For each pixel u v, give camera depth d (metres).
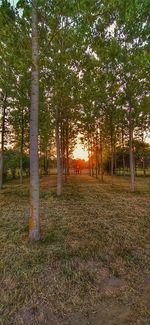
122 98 12.84
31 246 5.16
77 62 8.11
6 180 23.78
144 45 9.33
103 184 19.28
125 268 4.27
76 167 43.50
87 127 17.70
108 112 14.92
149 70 10.73
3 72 9.64
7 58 6.20
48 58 7.23
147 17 7.93
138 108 13.27
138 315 3.04
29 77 8.94
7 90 12.32
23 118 15.38
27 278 3.89
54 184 18.48
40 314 3.08
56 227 6.50
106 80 8.70
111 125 16.42
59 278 3.90
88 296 3.44
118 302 3.30
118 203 10.27
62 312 3.11
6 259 4.53
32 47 5.25
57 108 11.88
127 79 11.74
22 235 5.85
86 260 4.57
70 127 18.98
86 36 6.21
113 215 8.00
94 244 5.33
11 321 2.96
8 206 9.65
